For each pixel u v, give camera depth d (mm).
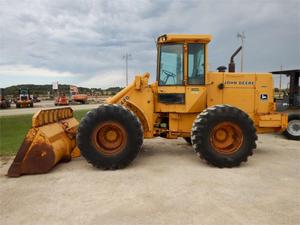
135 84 6164
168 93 6230
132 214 3496
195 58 6152
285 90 11469
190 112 6242
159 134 6383
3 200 3984
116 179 4809
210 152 5516
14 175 5070
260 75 6680
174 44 6176
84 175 5066
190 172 5184
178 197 3996
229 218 3361
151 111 6254
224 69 6703
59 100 37844
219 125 5582
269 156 6516
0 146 7777
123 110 5492
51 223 3307
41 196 4105
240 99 6574
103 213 3535
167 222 3283
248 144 5598
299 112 9977
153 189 4312
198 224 3229
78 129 5461
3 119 16109
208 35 6035
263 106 6719
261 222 3262
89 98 56281
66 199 3982
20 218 3441
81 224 3271
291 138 9031
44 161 5160
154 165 5676
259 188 4344
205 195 4062
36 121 5191
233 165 5527
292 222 3260
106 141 5598
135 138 5473
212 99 6434
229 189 4297
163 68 6262
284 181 4672
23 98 34812
